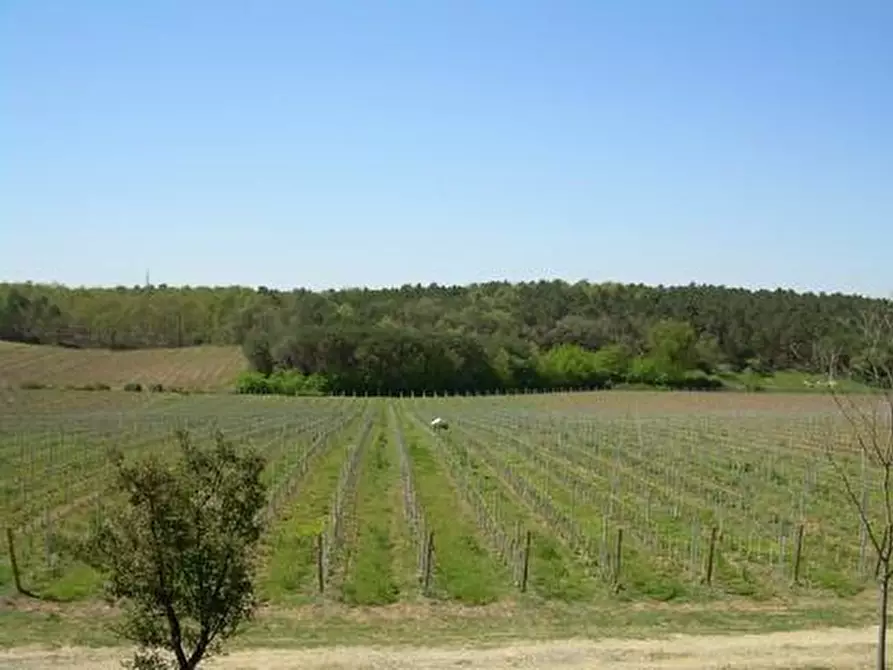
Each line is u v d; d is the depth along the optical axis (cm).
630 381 15725
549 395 13750
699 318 17988
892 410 1802
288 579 2912
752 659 2277
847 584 2994
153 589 1516
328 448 6438
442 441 6838
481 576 3017
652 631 2509
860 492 4519
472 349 14725
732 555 3375
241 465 1593
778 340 16088
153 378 13362
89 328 17212
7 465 5234
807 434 7238
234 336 17262
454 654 2278
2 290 18200
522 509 4141
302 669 2139
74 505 4112
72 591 2741
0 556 3162
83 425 7556
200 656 1573
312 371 14000
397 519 3925
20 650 2247
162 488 1518
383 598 2767
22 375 12775
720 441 6838
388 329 15088
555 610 2711
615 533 3666
